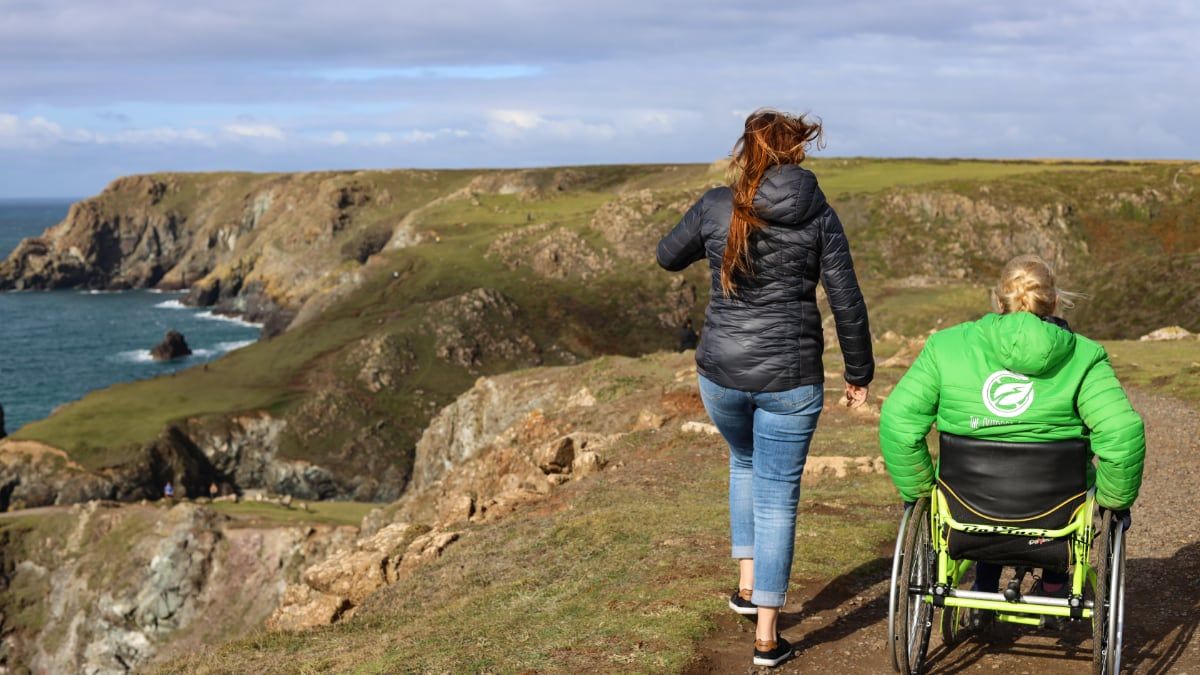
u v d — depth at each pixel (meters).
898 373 24.20
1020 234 147.88
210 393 114.94
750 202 4.82
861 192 165.00
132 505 65.62
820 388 5.16
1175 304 51.94
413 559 13.30
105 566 57.88
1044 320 4.68
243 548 54.62
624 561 8.91
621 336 136.50
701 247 5.26
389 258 169.50
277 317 189.38
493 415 45.16
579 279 150.12
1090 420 4.54
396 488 102.38
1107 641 4.72
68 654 55.88
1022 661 5.59
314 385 117.25
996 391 4.67
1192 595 6.87
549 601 7.88
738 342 5.06
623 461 17.12
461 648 6.73
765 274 4.94
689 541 9.23
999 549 4.88
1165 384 21.95
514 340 130.50
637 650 6.04
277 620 13.27
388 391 116.94
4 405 134.25
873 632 6.33
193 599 54.03
